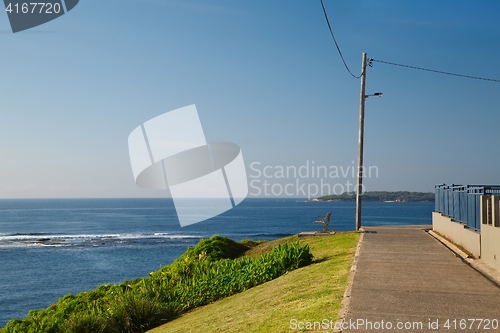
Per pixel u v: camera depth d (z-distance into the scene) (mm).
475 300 8070
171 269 18562
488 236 11992
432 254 13539
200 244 20688
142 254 58344
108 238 80750
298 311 7883
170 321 12070
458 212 16453
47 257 58469
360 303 7863
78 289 38906
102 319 12344
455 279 9898
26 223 134125
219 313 10141
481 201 12836
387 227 23188
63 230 104375
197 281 14828
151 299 13352
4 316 31578
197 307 13164
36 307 33875
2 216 179875
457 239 15672
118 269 47625
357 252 13953
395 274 10453
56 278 44000
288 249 14406
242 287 13414
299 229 96438
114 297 15164
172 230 100062
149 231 97938
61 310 15578
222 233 88875
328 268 11922
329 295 8672
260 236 81562
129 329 11914
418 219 120875
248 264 15195
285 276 12742
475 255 13062
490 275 10438
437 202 21219
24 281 43125
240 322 8289
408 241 16688
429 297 8289
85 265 51000
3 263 54344
